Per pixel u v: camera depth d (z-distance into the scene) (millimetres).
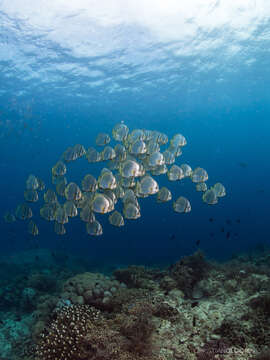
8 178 112438
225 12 18766
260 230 41281
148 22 19156
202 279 7746
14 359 6230
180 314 5695
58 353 4387
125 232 57000
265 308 5285
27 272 14438
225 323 4945
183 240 40188
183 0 17109
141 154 7672
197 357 4266
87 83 27938
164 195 6867
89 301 6152
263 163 141875
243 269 8445
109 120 45438
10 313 8914
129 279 7863
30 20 17406
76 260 19766
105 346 4281
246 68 28891
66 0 16109
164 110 43406
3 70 23141
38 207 62750
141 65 25391
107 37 20375
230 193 135625
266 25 20625
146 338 4656
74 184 6426
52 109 36031
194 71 28344
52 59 22438
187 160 125875
